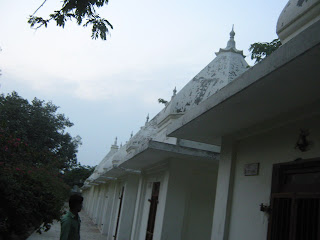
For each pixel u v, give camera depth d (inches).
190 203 334.0
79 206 191.9
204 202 337.4
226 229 209.0
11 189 350.9
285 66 115.3
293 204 151.6
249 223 188.1
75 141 1094.4
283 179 168.4
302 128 158.4
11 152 404.2
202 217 333.1
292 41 110.3
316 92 134.9
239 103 160.7
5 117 836.0
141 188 456.1
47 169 617.3
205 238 329.4
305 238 144.6
